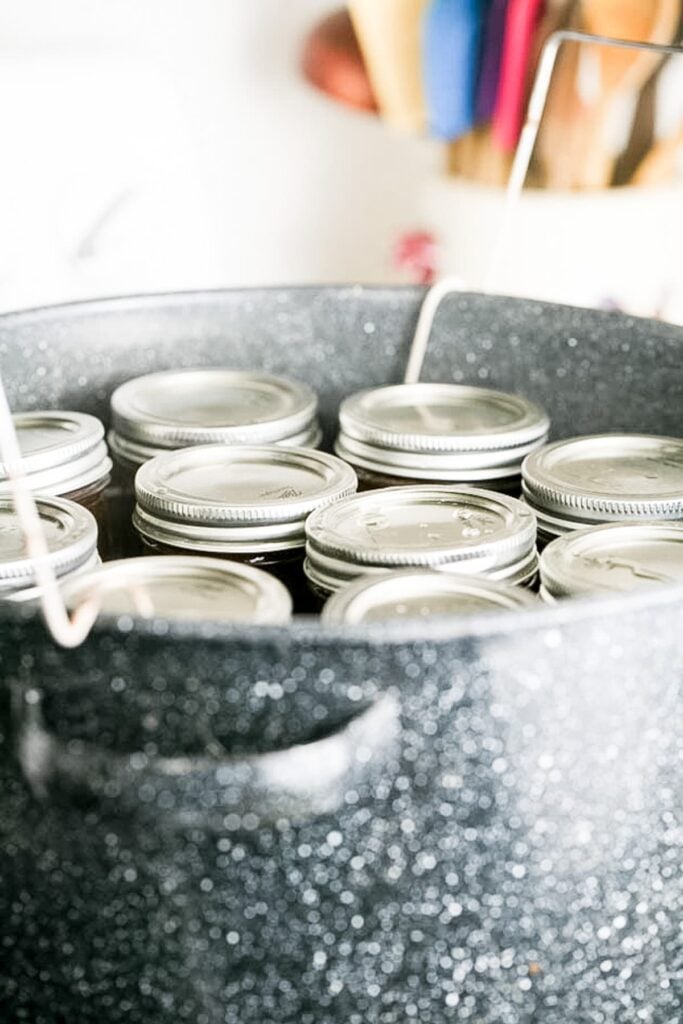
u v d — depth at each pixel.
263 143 0.94
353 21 0.91
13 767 0.56
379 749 0.55
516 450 0.73
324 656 0.54
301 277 0.96
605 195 0.91
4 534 0.67
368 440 0.73
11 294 0.86
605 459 0.73
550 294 0.93
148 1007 0.58
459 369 0.80
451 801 0.56
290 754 0.54
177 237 0.90
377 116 0.92
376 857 0.56
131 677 0.55
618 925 0.59
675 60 0.88
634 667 0.56
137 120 0.89
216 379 0.78
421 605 0.62
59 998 0.59
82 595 0.63
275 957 0.57
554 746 0.56
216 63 0.92
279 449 0.73
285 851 0.56
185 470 0.72
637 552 0.66
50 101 0.87
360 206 0.94
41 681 0.55
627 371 0.76
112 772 0.54
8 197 0.86
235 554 0.68
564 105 0.90
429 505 0.69
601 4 0.88
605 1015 0.59
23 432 0.74
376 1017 0.58
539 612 0.54
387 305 0.80
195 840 0.56
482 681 0.55
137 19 0.92
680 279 0.92
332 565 0.65
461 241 0.94
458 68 0.90
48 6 0.91
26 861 0.58
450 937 0.57
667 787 0.58
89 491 0.73
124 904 0.57
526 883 0.57
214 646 0.54
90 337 0.78
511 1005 0.58
